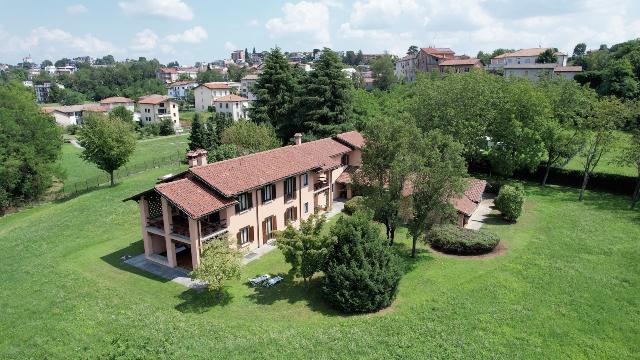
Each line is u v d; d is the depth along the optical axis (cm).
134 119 13412
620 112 4541
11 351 2202
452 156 3206
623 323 2391
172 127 12144
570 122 5103
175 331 2350
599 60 11169
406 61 16950
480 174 5781
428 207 3178
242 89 16838
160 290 2859
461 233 3472
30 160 5459
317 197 4294
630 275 2927
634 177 4769
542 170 5422
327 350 2170
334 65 6350
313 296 2761
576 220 4050
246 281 2973
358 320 2455
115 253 3491
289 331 2344
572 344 2222
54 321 2464
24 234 4138
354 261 2600
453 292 2734
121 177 6150
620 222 3966
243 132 5591
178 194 3019
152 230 3266
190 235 3003
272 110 7200
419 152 3309
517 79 6038
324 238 2702
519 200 4012
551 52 11938
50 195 5766
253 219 3478
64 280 3000
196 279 2875
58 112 13212
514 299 2636
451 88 5147
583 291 2727
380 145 3328
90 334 2327
